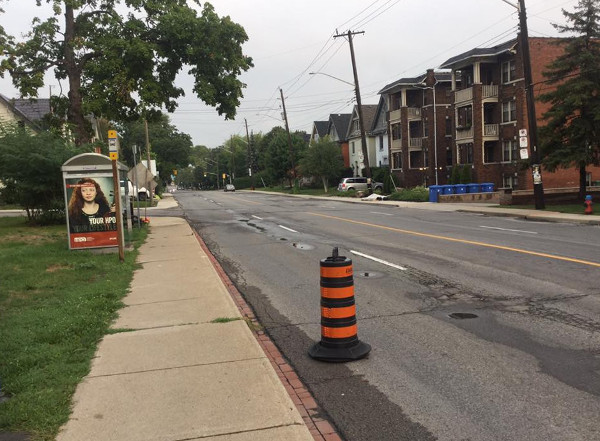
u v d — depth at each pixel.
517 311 6.90
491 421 3.96
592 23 21.94
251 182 93.81
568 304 7.13
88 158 12.43
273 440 3.54
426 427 3.91
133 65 21.41
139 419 3.87
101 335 6.00
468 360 5.24
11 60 20.41
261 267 11.05
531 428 3.83
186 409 4.03
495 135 37.53
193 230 19.08
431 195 33.88
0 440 3.56
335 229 18.11
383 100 58.12
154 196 54.09
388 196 39.53
